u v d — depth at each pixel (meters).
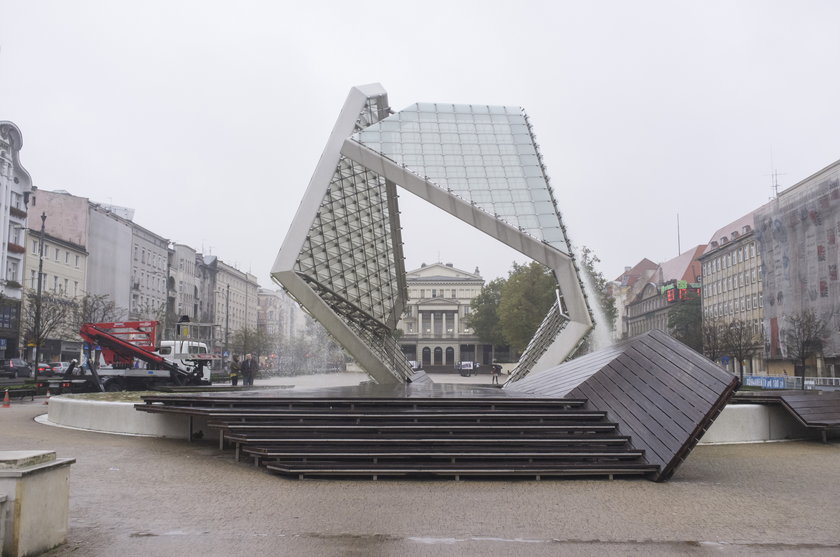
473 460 13.64
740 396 21.48
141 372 40.91
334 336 28.58
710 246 108.75
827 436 21.25
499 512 10.20
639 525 9.47
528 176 27.17
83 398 24.38
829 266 69.81
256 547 8.15
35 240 74.56
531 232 25.69
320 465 13.16
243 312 158.00
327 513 10.01
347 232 31.33
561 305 31.44
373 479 12.90
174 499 10.85
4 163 68.50
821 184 70.44
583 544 8.46
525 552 8.09
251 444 14.23
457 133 28.42
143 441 18.11
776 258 79.69
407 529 9.12
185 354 46.31
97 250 89.44
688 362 14.64
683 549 8.28
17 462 7.32
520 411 15.55
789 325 75.88
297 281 27.36
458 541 8.54
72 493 11.20
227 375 68.88
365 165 27.53
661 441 13.55
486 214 25.89
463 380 73.19
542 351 30.20
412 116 28.89
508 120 29.28
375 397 16.42
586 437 14.31
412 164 26.98
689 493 11.84
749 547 8.38
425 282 160.75
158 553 7.80
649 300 138.88
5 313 66.69
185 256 121.50
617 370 16.34
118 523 9.22
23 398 37.91
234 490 11.66
